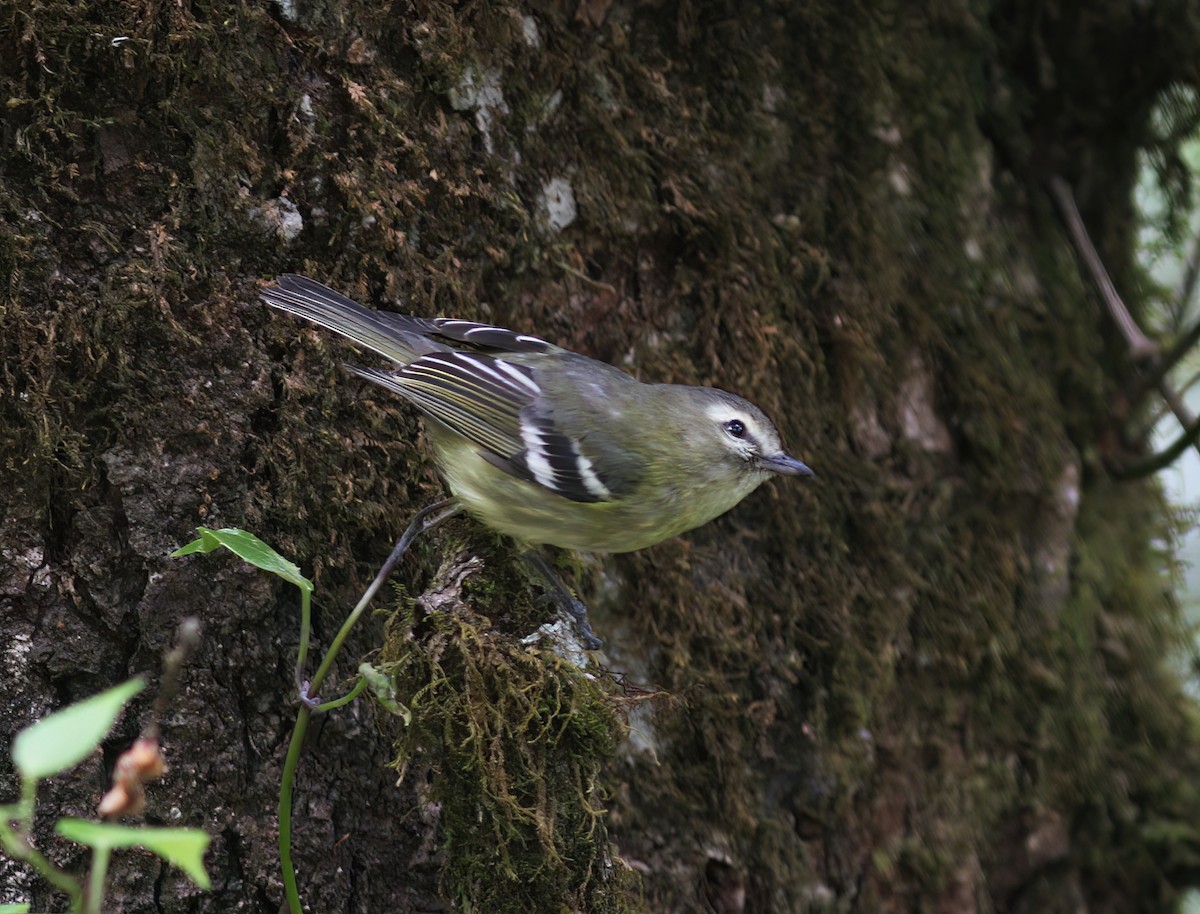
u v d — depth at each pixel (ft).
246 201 20.58
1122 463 32.94
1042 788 30.37
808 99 28.37
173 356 19.88
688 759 25.82
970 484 29.99
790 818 26.84
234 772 19.75
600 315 25.88
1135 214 35.81
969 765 29.48
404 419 22.45
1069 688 30.91
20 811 9.74
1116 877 31.94
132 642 19.39
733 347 27.07
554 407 23.41
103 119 19.54
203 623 19.77
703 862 25.52
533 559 23.09
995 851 30.17
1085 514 32.71
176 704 19.35
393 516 21.99
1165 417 33.76
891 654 28.09
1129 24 32.35
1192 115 33.81
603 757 19.86
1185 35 32.19
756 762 26.53
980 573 29.76
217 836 19.48
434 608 19.92
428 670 19.42
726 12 27.12
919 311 29.43
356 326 20.47
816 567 27.63
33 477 18.92
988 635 29.55
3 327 18.84
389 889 20.83
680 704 24.72
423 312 22.71
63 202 19.31
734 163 27.14
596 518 23.41
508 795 18.89
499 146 23.77
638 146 25.86
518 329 24.91
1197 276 36.04
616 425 23.76
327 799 20.43
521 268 24.61
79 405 19.27
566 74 24.84
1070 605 31.27
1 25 18.89
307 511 20.86
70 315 19.19
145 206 19.84
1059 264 32.91
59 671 18.84
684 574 26.20
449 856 19.72
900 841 28.25
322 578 20.94
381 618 21.52
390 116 22.16
